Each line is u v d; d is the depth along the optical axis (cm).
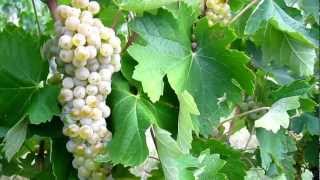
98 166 59
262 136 85
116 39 58
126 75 64
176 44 67
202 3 74
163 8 66
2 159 77
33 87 64
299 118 103
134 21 65
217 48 69
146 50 63
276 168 92
